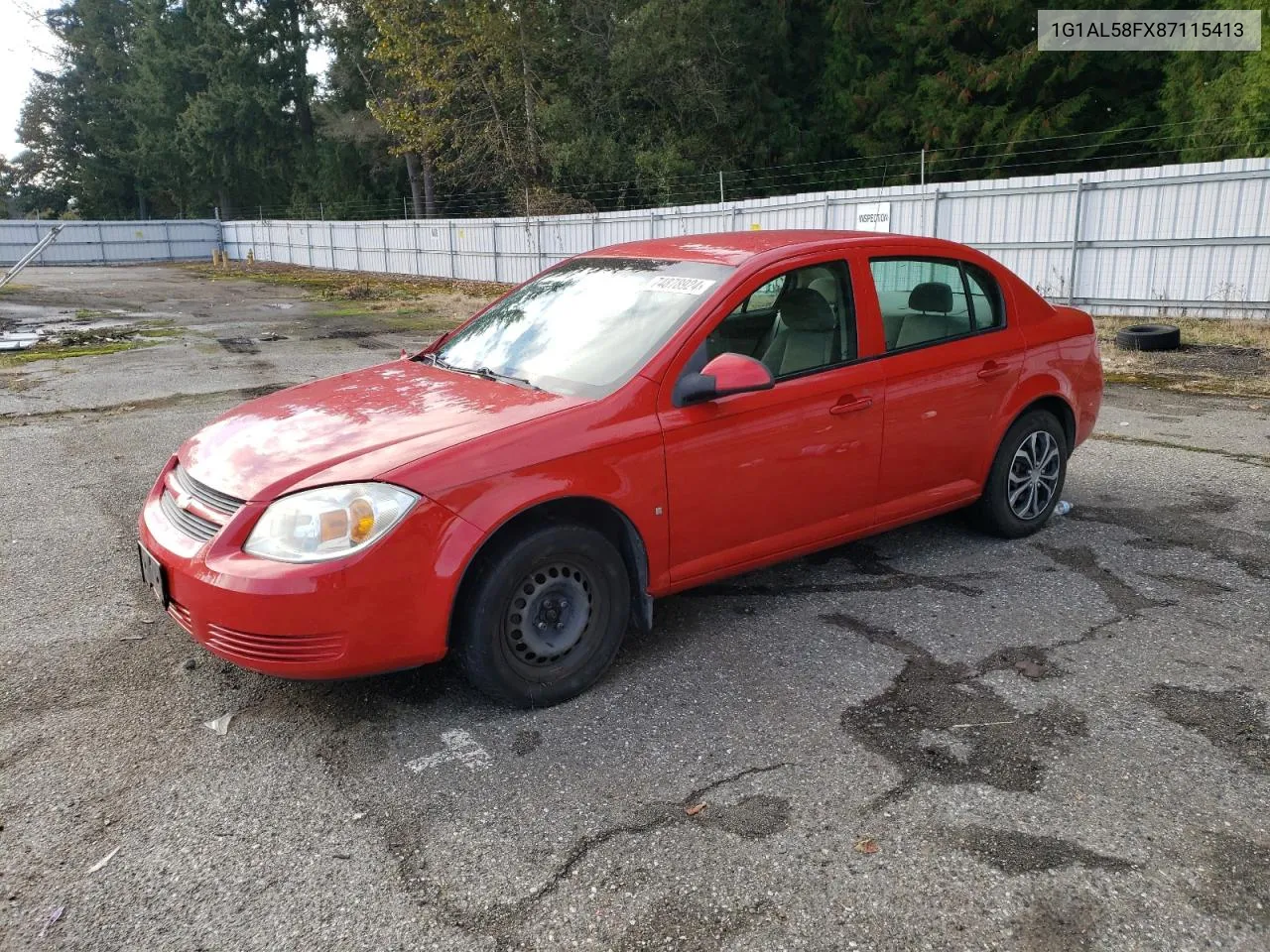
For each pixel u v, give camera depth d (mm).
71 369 12297
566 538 3375
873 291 4293
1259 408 8383
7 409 9500
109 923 2420
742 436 3793
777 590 4473
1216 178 13430
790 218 19688
